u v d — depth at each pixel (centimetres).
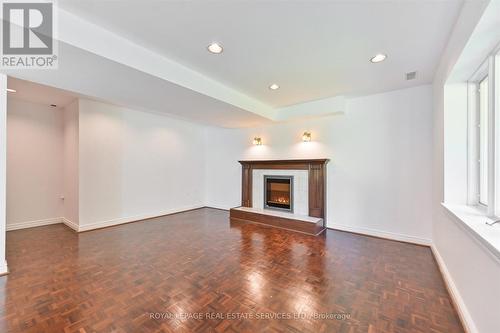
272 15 182
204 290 217
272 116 462
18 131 422
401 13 178
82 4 173
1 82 239
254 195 533
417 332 163
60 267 266
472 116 234
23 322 172
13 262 280
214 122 500
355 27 197
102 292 213
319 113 413
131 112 489
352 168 407
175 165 579
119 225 456
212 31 205
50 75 245
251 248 328
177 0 165
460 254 193
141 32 208
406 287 223
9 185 413
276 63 268
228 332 162
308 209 450
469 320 165
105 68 227
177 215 551
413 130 348
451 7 172
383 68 280
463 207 224
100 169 437
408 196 352
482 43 166
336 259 289
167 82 264
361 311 186
